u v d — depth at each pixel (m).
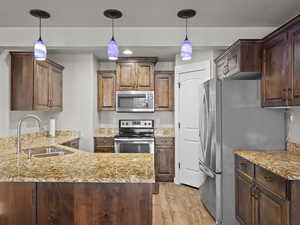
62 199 1.61
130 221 1.61
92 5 2.42
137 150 4.26
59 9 2.51
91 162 1.96
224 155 2.71
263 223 2.05
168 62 4.87
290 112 2.63
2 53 3.06
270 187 1.93
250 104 2.70
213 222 2.79
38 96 3.34
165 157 4.35
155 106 4.57
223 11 2.56
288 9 2.51
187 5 2.42
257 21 2.85
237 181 2.64
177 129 4.28
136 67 4.50
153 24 2.94
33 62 3.21
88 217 1.61
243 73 2.70
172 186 4.12
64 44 3.05
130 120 4.84
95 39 3.05
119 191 1.61
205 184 3.15
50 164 1.88
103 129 4.84
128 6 2.44
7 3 2.36
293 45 2.03
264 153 2.50
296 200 1.69
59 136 4.13
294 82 2.03
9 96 3.18
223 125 2.71
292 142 2.59
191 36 3.05
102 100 4.60
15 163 1.92
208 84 2.93
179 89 4.25
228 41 3.03
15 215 1.62
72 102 4.28
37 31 3.02
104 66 4.88
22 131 3.45
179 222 2.79
